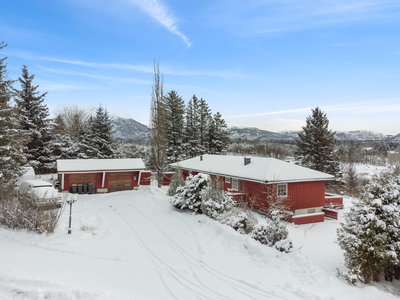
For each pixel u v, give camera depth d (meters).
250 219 11.65
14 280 5.76
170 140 39.84
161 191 21.08
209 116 45.47
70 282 5.86
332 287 6.48
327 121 32.59
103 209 15.64
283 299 5.74
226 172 20.27
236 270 7.21
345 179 34.56
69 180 21.45
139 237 10.09
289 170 18.08
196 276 6.82
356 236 7.64
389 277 8.03
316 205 18.39
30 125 28.28
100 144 35.69
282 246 8.17
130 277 6.52
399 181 8.32
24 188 16.25
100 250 8.28
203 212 12.95
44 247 8.12
